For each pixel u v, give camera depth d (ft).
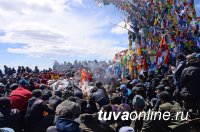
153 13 62.08
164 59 53.21
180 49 53.42
